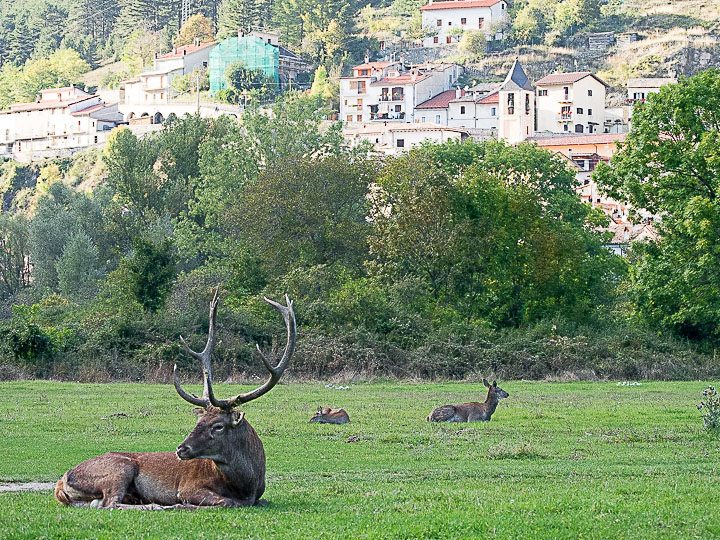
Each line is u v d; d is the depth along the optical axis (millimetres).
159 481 22219
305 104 148750
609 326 92625
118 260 145250
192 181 150625
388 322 82250
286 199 114438
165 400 52625
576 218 123750
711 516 20953
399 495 23875
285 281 93188
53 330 74750
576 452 33562
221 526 19562
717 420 39750
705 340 85062
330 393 60125
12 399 52500
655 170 84125
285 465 30516
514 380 75312
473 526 19938
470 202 94375
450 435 38156
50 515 20328
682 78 85250
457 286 94375
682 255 81312
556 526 19984
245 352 75500
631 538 18984
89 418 42844
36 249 148625
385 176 102562
